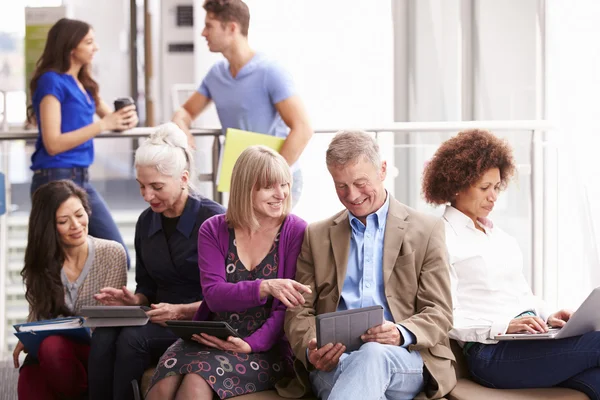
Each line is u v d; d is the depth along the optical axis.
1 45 5.56
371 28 5.50
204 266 3.04
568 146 4.55
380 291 2.92
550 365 2.84
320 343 2.58
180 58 5.83
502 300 3.09
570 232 4.48
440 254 2.91
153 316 3.15
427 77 5.57
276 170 2.98
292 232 3.05
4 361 4.30
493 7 5.38
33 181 4.19
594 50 4.61
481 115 5.49
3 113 4.37
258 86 4.06
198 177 4.18
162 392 2.77
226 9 4.02
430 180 3.23
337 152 2.87
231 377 2.81
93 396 3.16
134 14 5.81
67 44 4.10
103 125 4.11
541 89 5.09
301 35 5.46
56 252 3.46
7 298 4.26
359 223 2.96
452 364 3.06
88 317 3.15
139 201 4.20
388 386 2.69
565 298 4.47
